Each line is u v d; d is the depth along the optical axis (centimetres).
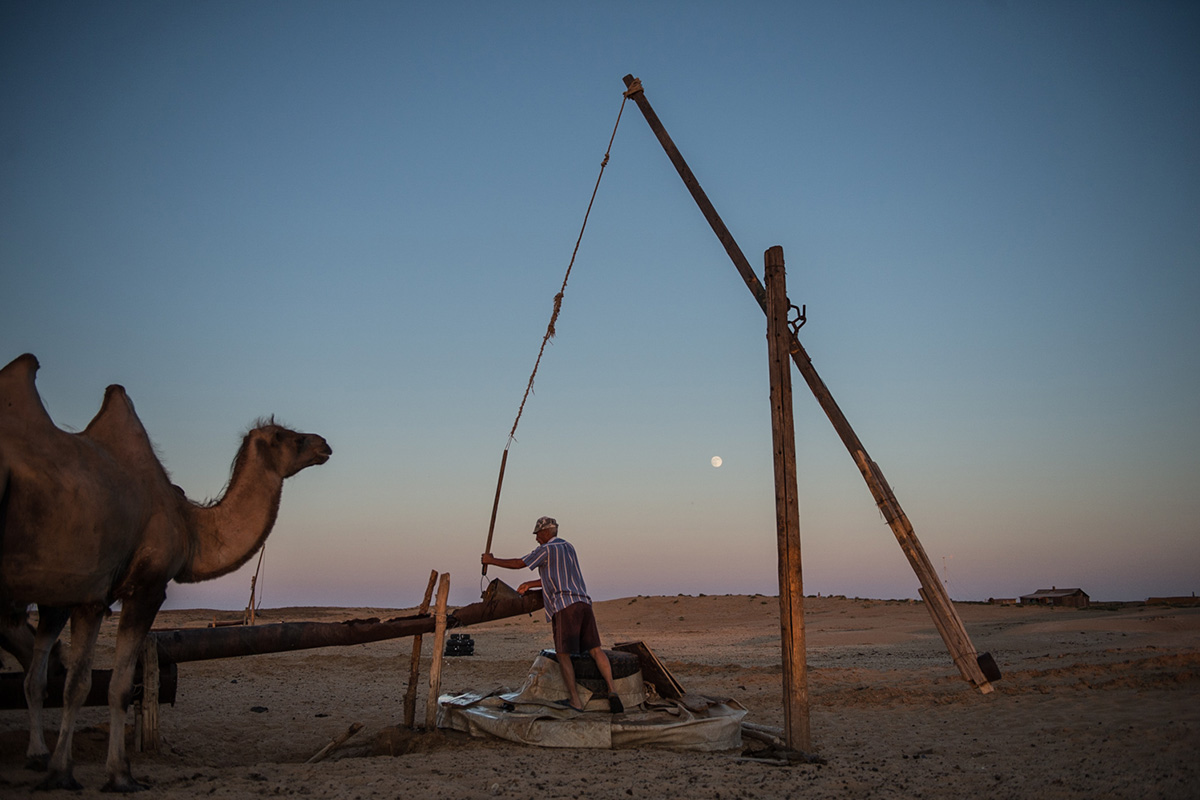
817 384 888
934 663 2156
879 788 695
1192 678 1263
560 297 954
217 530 766
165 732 1022
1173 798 628
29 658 810
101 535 642
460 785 685
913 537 837
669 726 867
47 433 634
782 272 894
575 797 650
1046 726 1007
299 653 2784
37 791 639
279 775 747
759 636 3969
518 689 988
